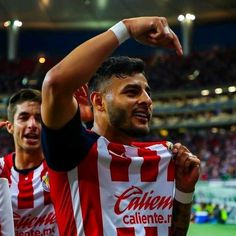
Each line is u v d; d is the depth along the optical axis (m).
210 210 18.52
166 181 2.02
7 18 41.19
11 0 37.81
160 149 2.07
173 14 40.75
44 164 2.93
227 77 37.56
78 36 51.50
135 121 1.90
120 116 1.90
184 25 42.19
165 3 38.47
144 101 1.90
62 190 1.90
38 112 3.02
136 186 1.93
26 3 38.28
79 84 1.66
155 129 39.72
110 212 1.86
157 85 40.03
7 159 3.06
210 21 43.66
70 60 1.65
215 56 40.84
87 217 1.85
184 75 39.97
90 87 2.02
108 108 1.93
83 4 38.41
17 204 2.86
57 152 1.78
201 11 40.53
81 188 1.86
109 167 1.90
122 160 1.91
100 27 43.94
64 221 1.90
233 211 17.73
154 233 1.92
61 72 1.63
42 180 2.88
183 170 2.12
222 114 37.16
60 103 1.67
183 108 38.75
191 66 40.75
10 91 40.97
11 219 2.41
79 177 1.87
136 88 1.91
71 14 40.62
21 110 3.00
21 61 44.38
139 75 1.94
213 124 37.31
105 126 1.98
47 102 1.68
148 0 37.97
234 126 38.16
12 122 3.08
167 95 39.34
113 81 1.92
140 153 1.98
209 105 37.75
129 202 1.91
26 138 2.97
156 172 1.99
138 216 1.90
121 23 1.74
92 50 1.67
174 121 39.09
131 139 2.04
